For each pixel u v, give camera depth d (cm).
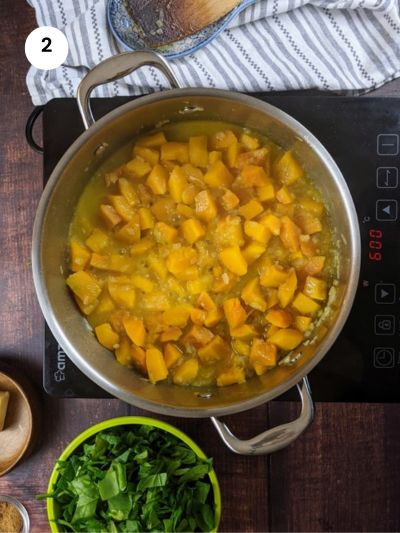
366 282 47
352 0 48
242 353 45
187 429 50
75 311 45
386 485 50
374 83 49
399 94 50
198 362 45
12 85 50
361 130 47
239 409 40
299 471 50
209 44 49
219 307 45
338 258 44
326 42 49
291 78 49
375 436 50
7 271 50
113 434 46
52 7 49
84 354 42
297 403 49
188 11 48
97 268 45
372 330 47
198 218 45
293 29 49
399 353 47
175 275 44
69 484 46
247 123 45
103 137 43
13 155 50
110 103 48
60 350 48
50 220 42
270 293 44
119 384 42
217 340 44
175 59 49
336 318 41
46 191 41
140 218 44
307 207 45
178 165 45
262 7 48
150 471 45
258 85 49
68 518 46
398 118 47
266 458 50
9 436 49
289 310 45
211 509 47
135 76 49
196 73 49
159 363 44
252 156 45
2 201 50
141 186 45
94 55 49
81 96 42
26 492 50
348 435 50
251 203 44
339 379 47
